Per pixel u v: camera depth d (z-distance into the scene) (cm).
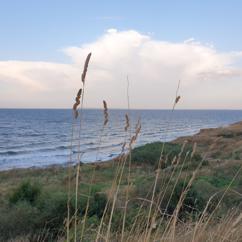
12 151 7075
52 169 3878
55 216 895
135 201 504
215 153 2891
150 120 15588
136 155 2983
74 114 216
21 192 1343
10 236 876
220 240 319
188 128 13175
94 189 819
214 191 930
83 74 202
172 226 278
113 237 313
